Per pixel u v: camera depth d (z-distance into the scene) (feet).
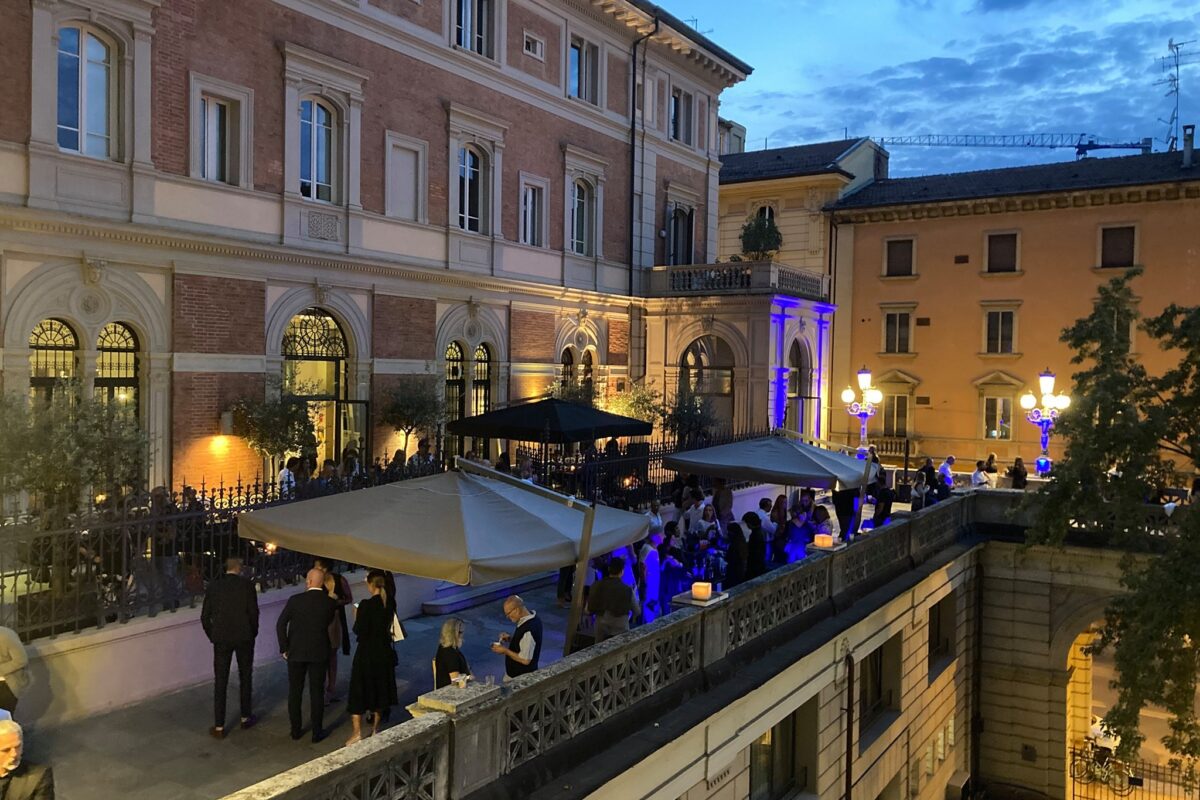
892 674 46.88
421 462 47.65
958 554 53.52
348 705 27.99
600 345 85.15
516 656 26.78
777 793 36.32
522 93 73.61
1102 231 103.86
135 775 25.07
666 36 87.66
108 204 46.91
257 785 15.47
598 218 83.41
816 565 37.50
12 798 17.08
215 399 52.19
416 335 65.31
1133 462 42.34
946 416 113.09
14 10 43.06
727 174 126.21
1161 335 43.37
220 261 52.13
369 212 60.95
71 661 28.84
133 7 47.29
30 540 28.48
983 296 110.52
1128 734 40.22
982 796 59.62
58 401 32.76
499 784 20.18
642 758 23.49
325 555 26.71
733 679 29.84
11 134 43.16
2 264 42.88
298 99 56.24
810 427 93.61
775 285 85.30
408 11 63.21
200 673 32.91
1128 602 42.14
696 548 43.96
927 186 118.62
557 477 51.72
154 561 31.83
